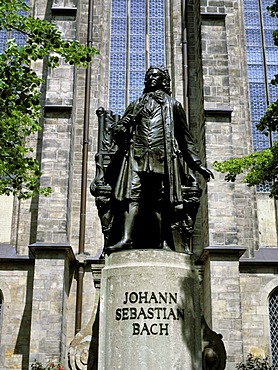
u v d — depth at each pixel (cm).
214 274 2297
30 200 2611
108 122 938
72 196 2602
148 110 893
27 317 2438
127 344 751
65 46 1520
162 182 875
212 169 2448
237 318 2247
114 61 2970
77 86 2783
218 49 2630
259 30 3012
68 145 2472
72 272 2486
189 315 775
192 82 2839
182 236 879
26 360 2386
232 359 2195
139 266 782
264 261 2494
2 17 1503
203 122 2552
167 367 743
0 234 2620
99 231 2598
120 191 863
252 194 2661
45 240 2342
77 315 2409
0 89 1438
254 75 2936
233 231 2373
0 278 2477
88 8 2969
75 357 804
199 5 2736
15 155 1560
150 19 3048
